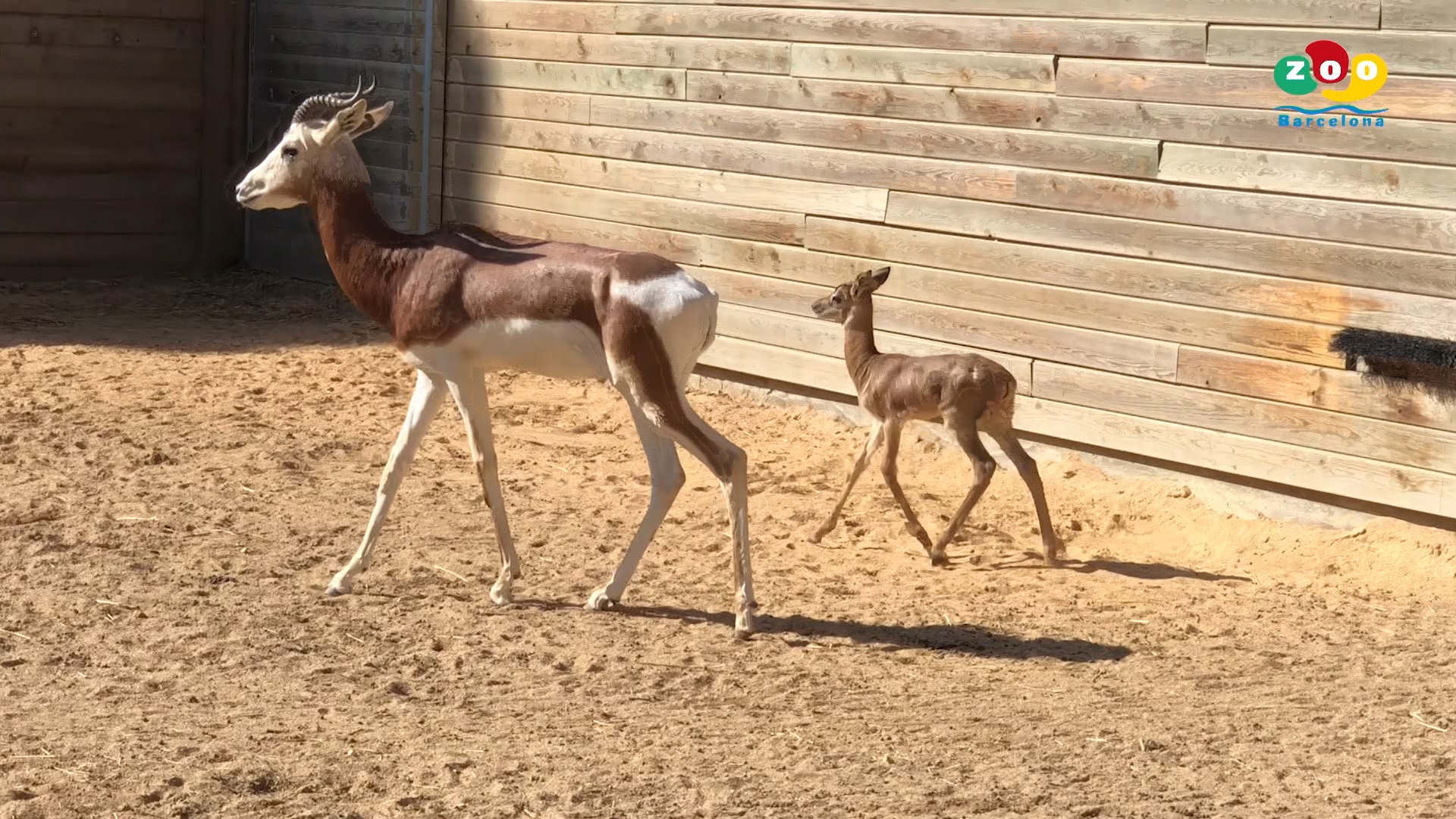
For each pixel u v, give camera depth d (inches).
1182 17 371.9
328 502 366.6
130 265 680.4
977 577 330.3
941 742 233.3
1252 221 363.9
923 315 436.1
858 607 305.4
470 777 215.0
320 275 661.9
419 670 262.1
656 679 260.5
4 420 432.8
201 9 679.7
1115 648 282.4
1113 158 388.2
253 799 206.2
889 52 435.5
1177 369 381.1
